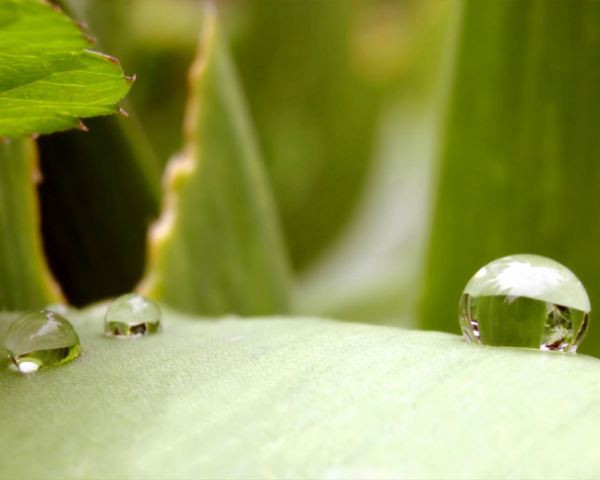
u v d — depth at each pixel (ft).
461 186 0.29
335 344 0.21
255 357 0.20
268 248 0.36
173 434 0.19
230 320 0.24
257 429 0.19
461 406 0.19
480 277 0.22
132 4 0.57
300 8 0.57
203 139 0.33
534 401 0.19
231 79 0.36
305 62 0.57
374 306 0.52
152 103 0.57
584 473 0.18
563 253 0.28
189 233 0.32
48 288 0.27
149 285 0.30
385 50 0.62
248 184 0.35
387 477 0.18
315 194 0.58
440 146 0.29
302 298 0.54
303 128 0.58
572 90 0.28
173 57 0.57
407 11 0.63
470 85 0.28
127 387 0.20
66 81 0.20
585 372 0.19
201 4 0.58
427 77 0.63
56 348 0.21
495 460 0.18
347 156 0.59
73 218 0.30
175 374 0.20
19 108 0.20
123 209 0.31
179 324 0.25
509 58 0.28
